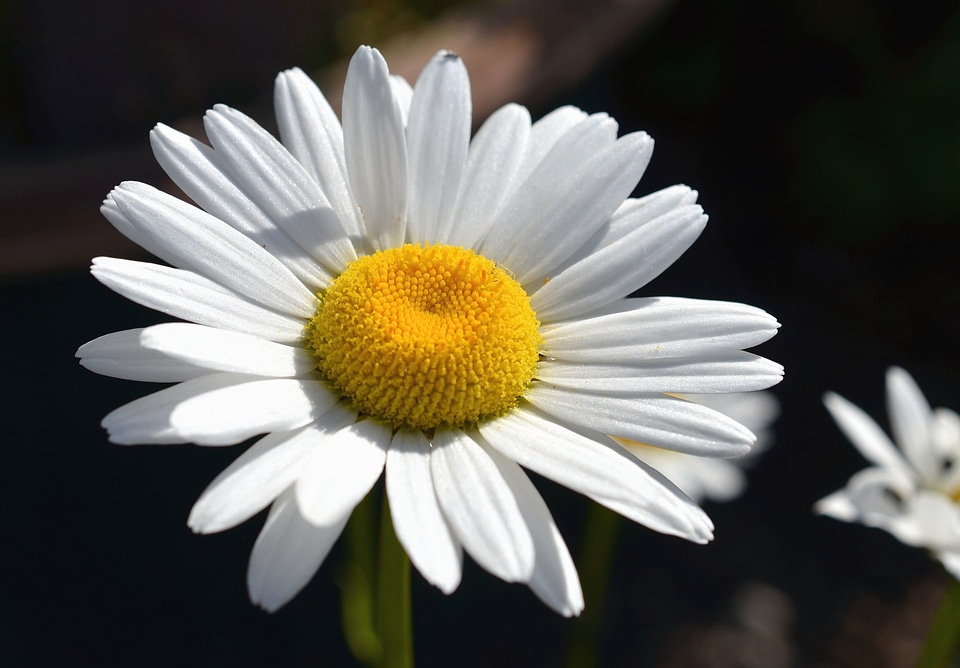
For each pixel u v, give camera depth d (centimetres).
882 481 27
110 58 28
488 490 22
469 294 23
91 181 26
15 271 26
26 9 28
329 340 23
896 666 35
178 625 30
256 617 31
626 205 24
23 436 28
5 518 28
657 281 46
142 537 29
